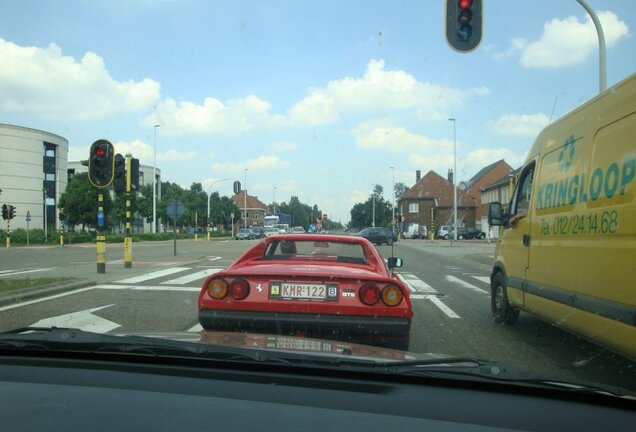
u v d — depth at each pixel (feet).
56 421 7.65
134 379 9.49
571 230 17.53
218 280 17.17
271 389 9.10
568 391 9.25
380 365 9.95
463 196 290.56
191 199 258.57
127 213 57.00
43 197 234.17
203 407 8.20
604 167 15.51
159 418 7.77
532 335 23.44
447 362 10.39
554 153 19.89
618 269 14.29
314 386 9.32
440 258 85.56
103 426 7.50
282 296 16.88
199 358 10.28
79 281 40.09
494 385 9.52
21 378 9.49
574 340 22.21
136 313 27.96
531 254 21.56
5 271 53.21
